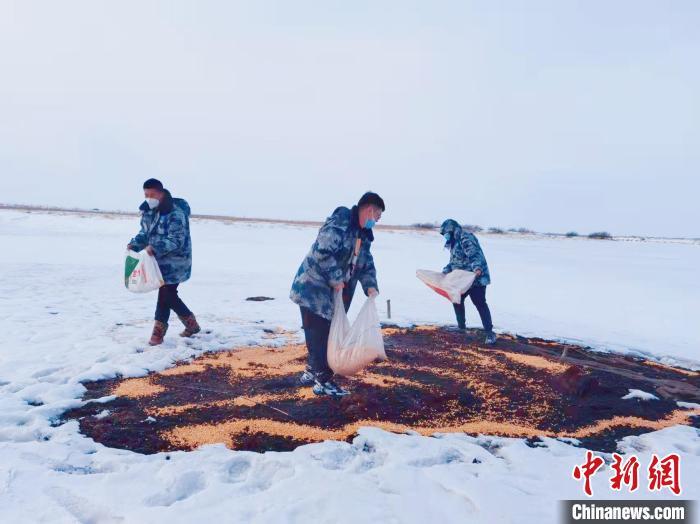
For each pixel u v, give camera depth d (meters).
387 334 7.65
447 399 4.86
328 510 2.82
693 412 5.02
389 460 3.50
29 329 7.06
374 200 4.60
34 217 45.06
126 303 9.60
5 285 11.07
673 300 14.50
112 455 3.46
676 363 7.19
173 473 3.18
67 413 4.25
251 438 3.79
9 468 3.17
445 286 7.39
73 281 12.22
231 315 8.84
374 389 4.98
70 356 5.77
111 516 2.78
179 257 6.38
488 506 2.89
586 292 15.79
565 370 5.84
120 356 5.84
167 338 6.81
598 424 4.52
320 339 4.69
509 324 9.34
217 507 2.82
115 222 44.19
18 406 4.27
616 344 8.24
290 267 18.59
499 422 4.44
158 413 4.26
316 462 3.42
